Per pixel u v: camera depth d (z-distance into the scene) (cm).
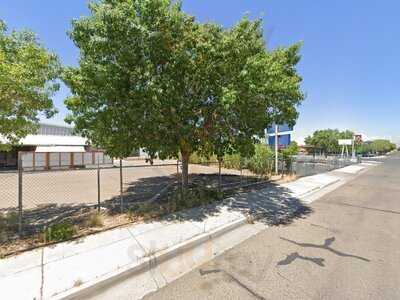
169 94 625
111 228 570
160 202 834
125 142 688
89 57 606
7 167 2594
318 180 1560
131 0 554
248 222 683
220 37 648
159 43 593
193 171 1980
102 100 636
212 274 400
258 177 1520
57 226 528
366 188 1327
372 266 425
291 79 772
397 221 703
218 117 766
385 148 11231
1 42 489
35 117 560
